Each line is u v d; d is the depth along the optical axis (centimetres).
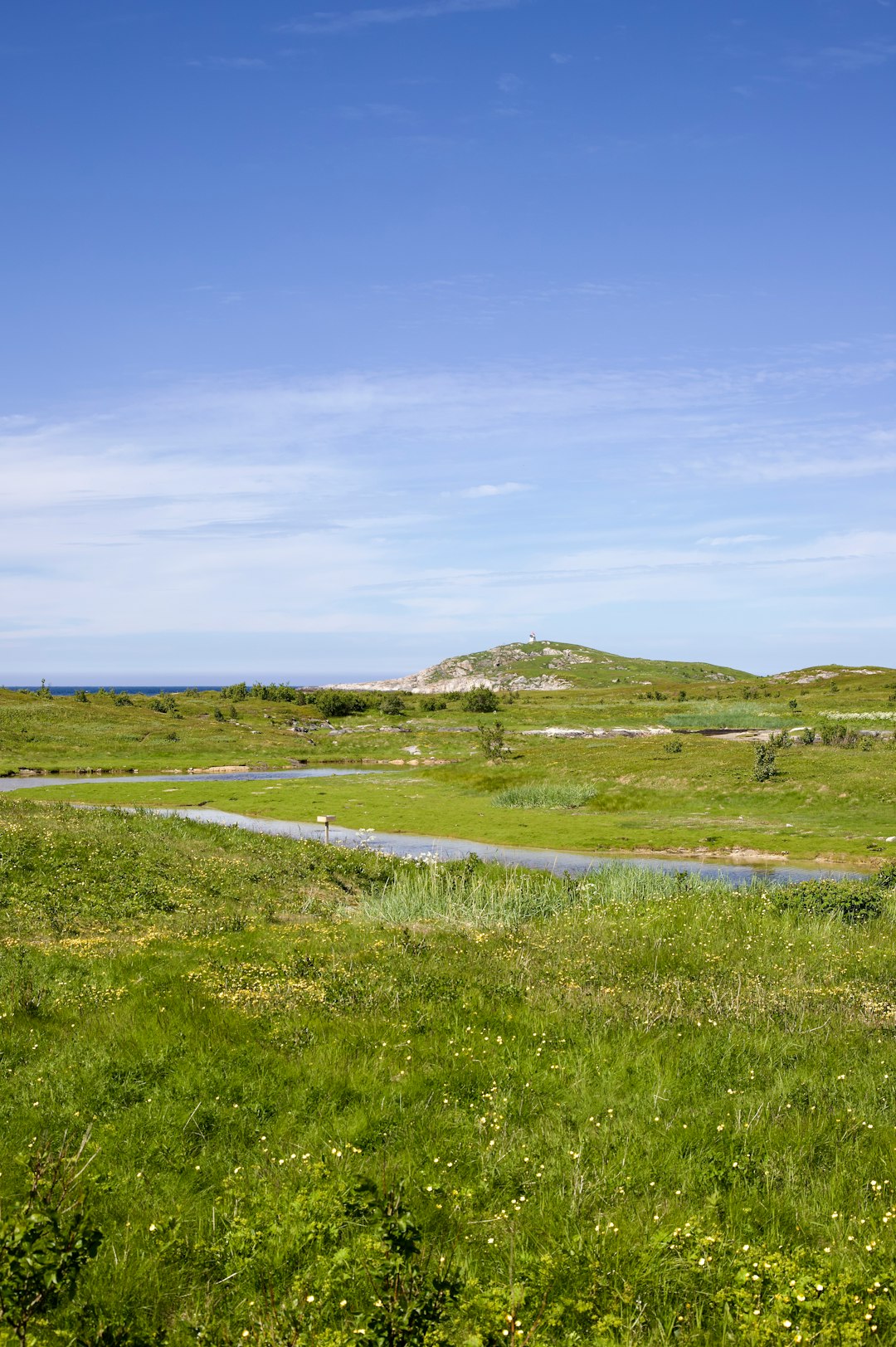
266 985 1465
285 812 5119
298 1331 566
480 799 5547
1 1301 533
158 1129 901
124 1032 1178
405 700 14800
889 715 8975
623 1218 742
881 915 2223
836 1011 1382
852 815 4362
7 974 1530
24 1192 737
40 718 10038
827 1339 561
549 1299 628
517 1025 1262
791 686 14550
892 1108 983
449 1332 558
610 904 2444
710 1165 832
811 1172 836
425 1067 1083
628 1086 1036
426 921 2298
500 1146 875
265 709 12612
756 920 2144
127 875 2584
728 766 5400
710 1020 1305
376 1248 617
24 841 2762
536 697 16688
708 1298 631
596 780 5612
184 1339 581
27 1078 1023
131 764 8206
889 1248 683
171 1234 703
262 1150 856
